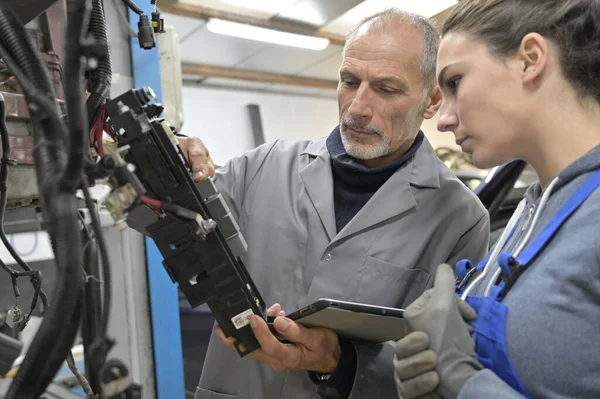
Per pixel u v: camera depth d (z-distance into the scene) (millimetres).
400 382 606
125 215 525
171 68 1487
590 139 595
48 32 655
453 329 592
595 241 535
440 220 1134
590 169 582
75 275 423
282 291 1123
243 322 708
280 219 1163
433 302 609
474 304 635
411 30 1085
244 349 737
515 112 606
